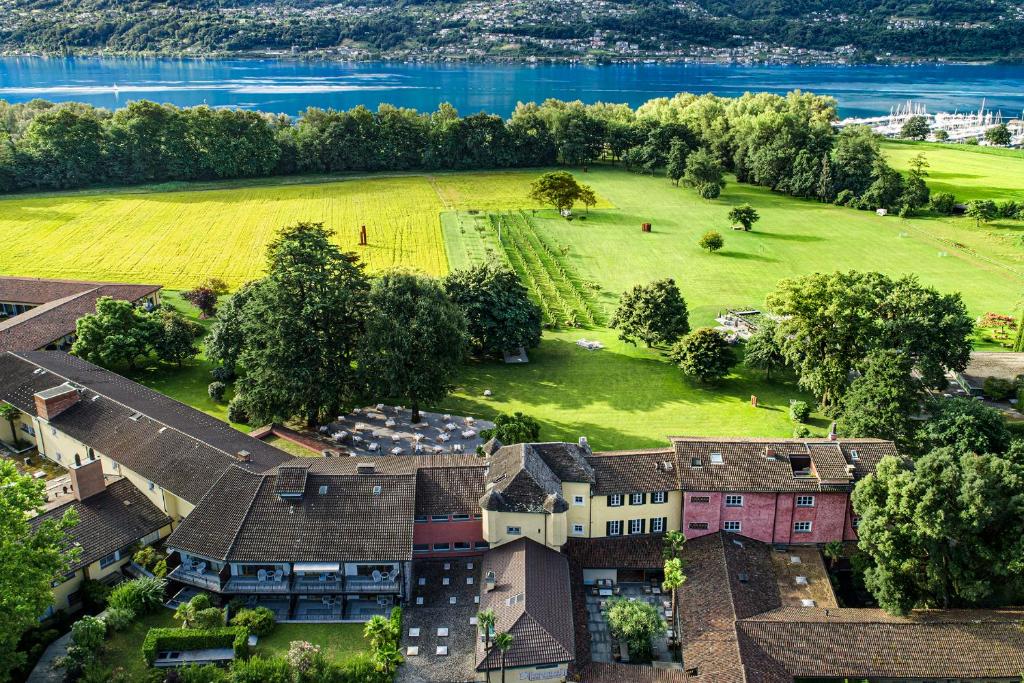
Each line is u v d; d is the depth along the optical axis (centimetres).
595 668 6688
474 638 6962
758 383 12506
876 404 9381
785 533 8106
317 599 7388
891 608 7006
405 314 10469
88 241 18512
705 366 12056
